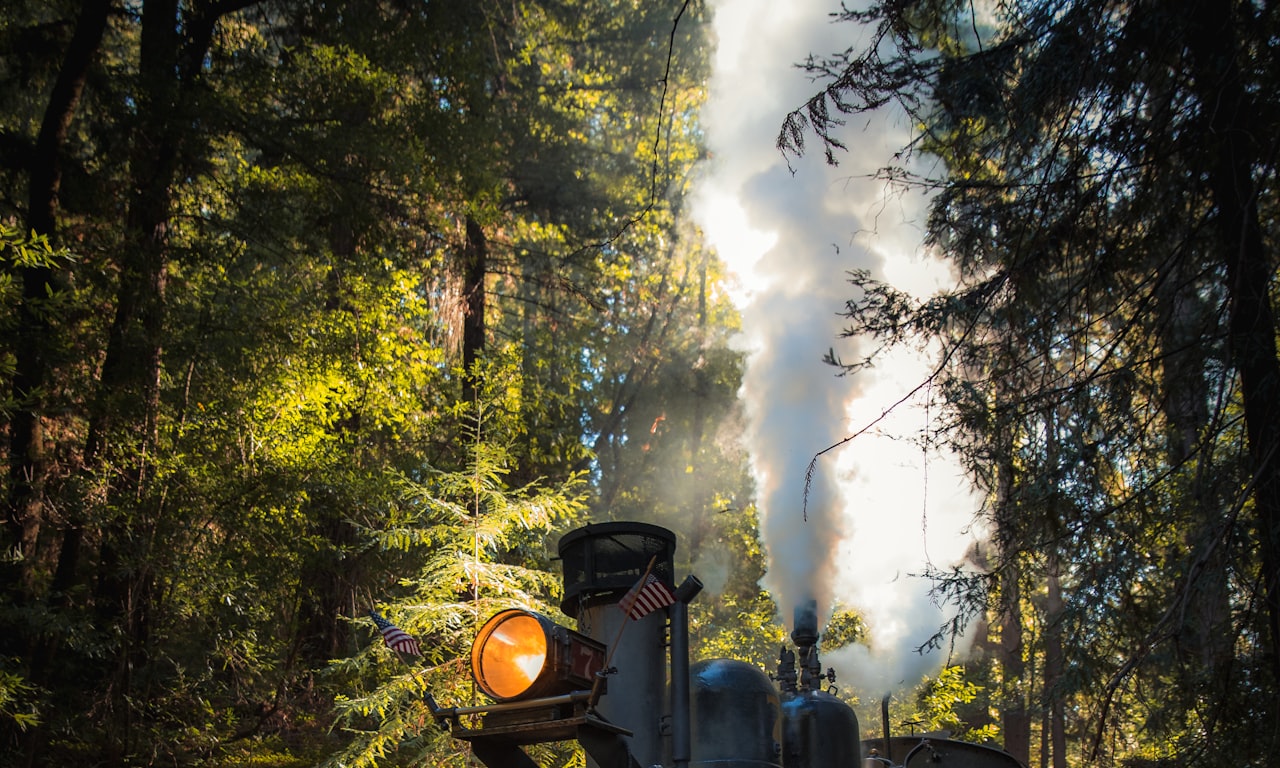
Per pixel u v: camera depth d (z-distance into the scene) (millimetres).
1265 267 5316
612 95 19234
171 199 11805
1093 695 5801
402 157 12062
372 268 12305
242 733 10727
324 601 11367
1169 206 5570
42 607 8547
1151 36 5309
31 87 12094
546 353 17484
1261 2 5363
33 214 10258
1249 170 5301
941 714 11352
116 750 9375
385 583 10898
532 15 17609
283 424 10844
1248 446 5227
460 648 7840
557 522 8734
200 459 10367
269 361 10859
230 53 12859
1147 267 5875
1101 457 5633
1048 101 5453
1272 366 5102
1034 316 5816
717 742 4453
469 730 3514
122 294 10414
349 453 11312
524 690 3420
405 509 10586
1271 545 5082
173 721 10250
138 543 9547
